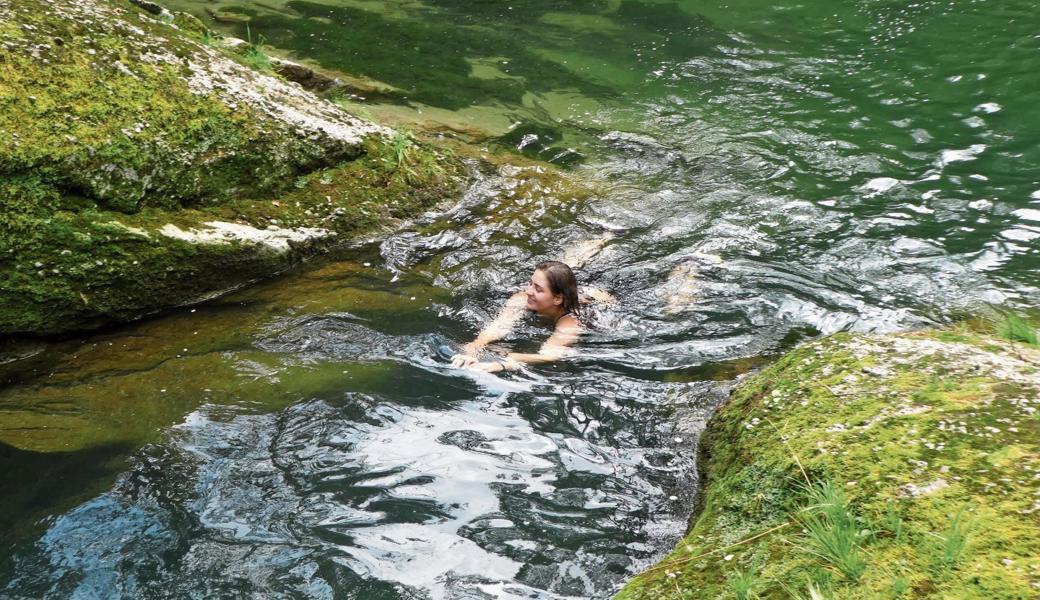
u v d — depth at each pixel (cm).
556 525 351
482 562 328
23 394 445
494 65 965
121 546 336
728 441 379
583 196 676
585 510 361
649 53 1012
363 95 828
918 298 529
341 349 482
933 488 286
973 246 587
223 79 593
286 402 432
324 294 542
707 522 328
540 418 426
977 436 307
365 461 388
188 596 311
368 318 517
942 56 960
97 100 517
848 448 322
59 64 513
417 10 1148
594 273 573
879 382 363
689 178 709
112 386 448
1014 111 815
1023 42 978
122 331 504
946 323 499
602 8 1184
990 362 362
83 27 544
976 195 660
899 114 824
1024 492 273
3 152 468
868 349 396
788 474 324
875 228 616
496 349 492
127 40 561
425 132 755
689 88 907
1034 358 367
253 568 325
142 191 521
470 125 794
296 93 649
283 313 520
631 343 501
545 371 471
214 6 1055
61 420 420
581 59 991
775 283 552
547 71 953
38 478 377
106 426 415
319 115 638
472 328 514
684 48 1025
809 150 754
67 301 487
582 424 422
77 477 378
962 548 255
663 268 577
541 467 388
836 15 1116
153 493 367
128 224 507
